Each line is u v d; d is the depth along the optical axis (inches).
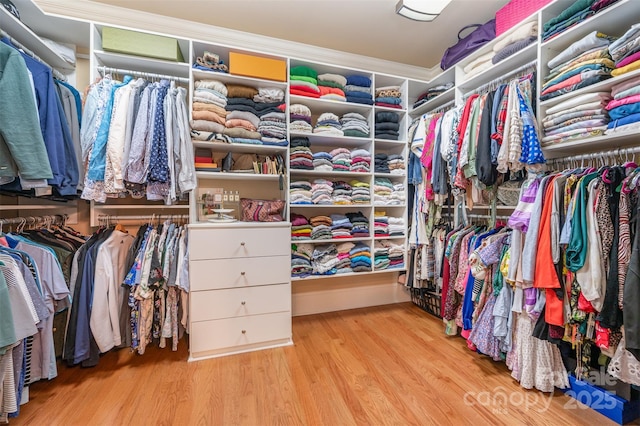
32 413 49.6
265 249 73.8
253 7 76.6
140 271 64.4
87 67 78.5
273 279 74.7
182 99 70.0
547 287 50.3
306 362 67.2
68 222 75.9
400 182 103.6
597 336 46.5
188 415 49.7
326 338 80.1
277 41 91.8
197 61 75.0
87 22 66.2
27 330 43.6
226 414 50.0
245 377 61.0
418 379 60.4
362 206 93.7
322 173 89.8
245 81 81.0
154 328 67.6
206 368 64.4
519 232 57.6
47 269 52.6
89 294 61.7
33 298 47.5
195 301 67.6
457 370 63.8
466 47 83.0
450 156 77.5
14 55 45.9
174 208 85.6
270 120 81.7
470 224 86.0
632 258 41.6
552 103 60.4
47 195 61.9
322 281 102.2
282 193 88.6
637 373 43.8
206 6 76.0
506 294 61.6
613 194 47.1
